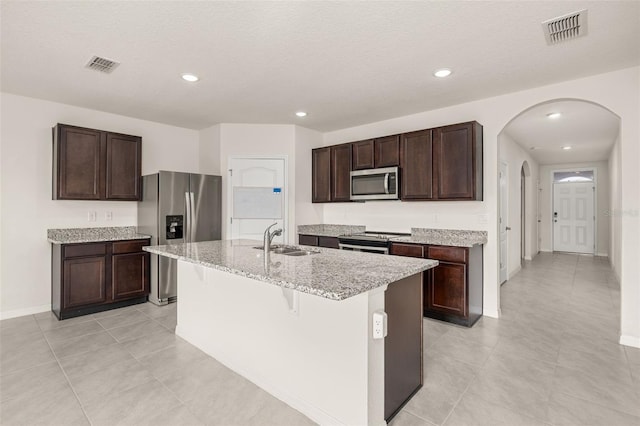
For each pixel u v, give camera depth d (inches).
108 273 145.9
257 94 137.6
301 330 76.1
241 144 184.4
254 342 88.4
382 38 92.3
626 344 110.2
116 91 133.5
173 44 95.5
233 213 182.5
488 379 88.6
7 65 109.1
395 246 144.9
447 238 146.9
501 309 150.0
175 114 166.6
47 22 83.7
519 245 247.6
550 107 157.4
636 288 108.9
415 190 149.6
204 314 106.9
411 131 158.7
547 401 78.5
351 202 185.8
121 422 70.9
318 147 203.0
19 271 138.6
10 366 95.5
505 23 84.7
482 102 142.9
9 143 135.9
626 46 95.7
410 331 79.9
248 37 91.7
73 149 142.0
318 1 75.7
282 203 186.7
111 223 163.5
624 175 110.7
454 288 128.7
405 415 73.5
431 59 105.3
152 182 158.2
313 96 139.9
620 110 111.9
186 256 92.1
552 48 97.4
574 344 111.0
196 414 74.0
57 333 120.4
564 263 271.9
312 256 93.1
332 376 69.7
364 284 59.7
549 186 342.6
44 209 144.3
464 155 135.0
